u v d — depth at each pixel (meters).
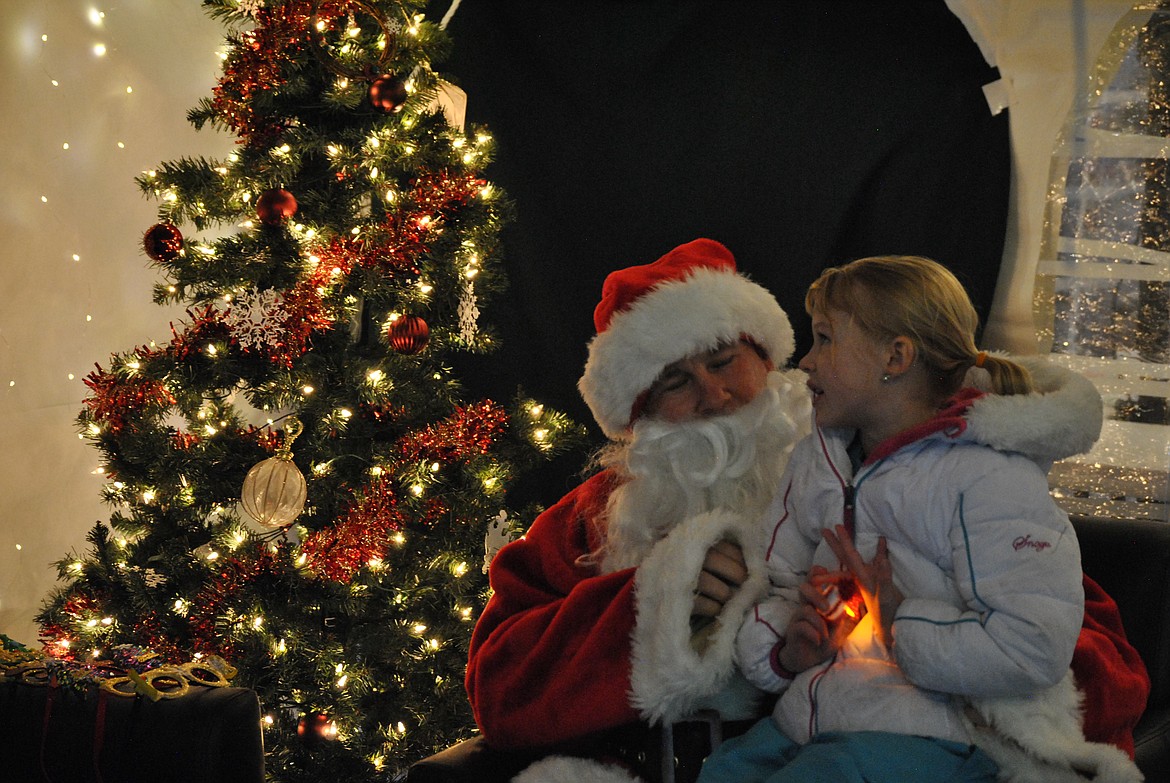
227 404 2.93
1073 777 1.58
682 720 1.89
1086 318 3.26
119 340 3.62
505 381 3.83
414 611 2.92
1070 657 1.51
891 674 1.65
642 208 3.70
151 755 1.96
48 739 2.00
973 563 1.57
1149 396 3.17
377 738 2.79
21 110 3.31
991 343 3.36
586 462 3.75
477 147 3.04
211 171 2.81
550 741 1.92
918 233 3.44
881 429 1.77
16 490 3.33
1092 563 2.28
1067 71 3.25
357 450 2.90
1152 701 2.19
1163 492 3.14
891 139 3.45
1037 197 3.29
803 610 1.68
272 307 2.79
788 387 2.16
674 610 1.81
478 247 3.03
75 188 3.47
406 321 2.77
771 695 1.98
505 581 2.20
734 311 2.13
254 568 2.73
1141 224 3.20
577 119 3.74
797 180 3.55
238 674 2.67
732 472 2.04
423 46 2.91
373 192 2.92
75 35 3.45
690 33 3.64
